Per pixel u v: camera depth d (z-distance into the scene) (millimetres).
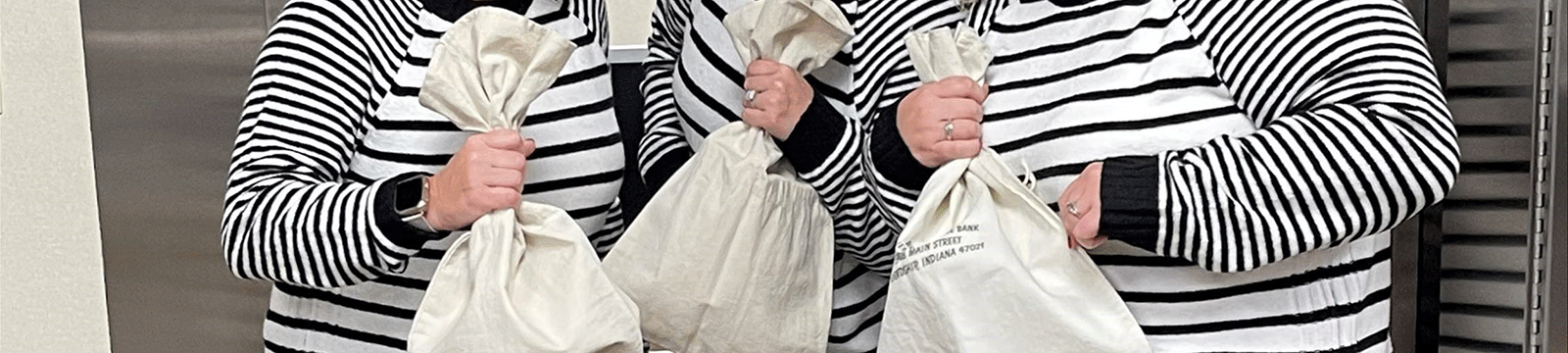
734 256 1005
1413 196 798
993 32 974
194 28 1386
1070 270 886
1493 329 1059
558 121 1031
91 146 1301
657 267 1013
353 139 981
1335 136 797
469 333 874
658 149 1195
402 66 993
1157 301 911
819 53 1029
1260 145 815
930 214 922
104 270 1320
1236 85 864
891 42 1078
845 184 1059
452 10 1010
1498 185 1043
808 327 1052
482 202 870
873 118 1090
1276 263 887
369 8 983
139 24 1329
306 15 965
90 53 1291
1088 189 845
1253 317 895
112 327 1332
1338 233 811
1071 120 900
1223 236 819
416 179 898
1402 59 817
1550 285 1013
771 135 1036
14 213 1298
